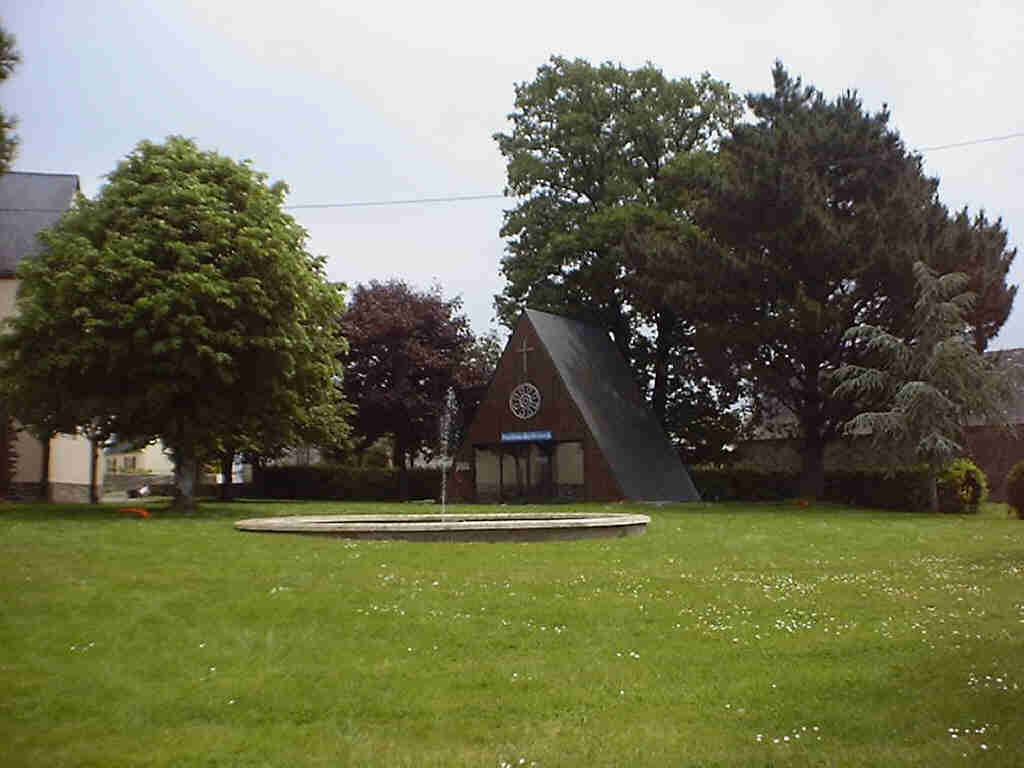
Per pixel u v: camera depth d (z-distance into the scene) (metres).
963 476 35.97
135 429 25.14
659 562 13.72
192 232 23.98
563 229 49.50
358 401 48.59
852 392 37.62
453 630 8.62
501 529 16.64
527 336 41.69
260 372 24.67
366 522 18.81
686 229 44.06
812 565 13.79
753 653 7.93
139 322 22.73
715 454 53.16
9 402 24.23
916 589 11.28
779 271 36.81
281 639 8.27
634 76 50.34
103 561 12.20
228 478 44.31
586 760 5.44
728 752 5.54
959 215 38.19
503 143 52.06
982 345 41.75
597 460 38.84
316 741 5.78
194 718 6.21
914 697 6.62
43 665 7.28
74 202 25.72
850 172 39.22
